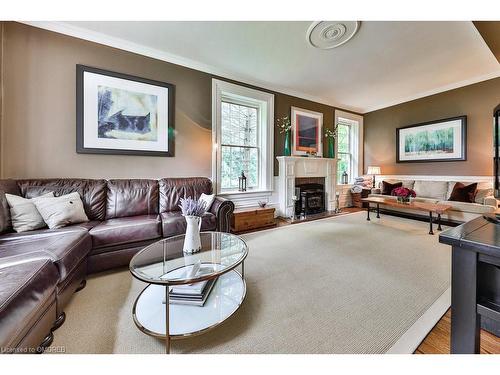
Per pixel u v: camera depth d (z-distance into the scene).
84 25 2.38
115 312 1.38
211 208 2.63
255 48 2.79
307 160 4.48
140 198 2.57
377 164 5.38
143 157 2.90
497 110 1.48
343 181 5.46
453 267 0.79
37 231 1.75
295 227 3.46
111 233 1.89
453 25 2.33
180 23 2.32
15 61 2.23
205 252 1.51
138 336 1.17
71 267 1.36
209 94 3.37
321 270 1.94
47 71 2.36
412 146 4.66
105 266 1.89
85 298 1.54
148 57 2.87
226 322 1.27
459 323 0.78
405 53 2.91
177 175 3.13
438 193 3.92
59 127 2.43
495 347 1.05
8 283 0.94
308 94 4.47
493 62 3.18
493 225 0.88
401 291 1.60
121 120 2.71
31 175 2.32
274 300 1.49
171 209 2.72
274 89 4.07
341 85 4.02
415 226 3.48
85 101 2.52
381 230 3.24
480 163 3.77
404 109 4.81
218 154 3.46
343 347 1.09
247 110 3.94
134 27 2.40
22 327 0.86
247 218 3.34
